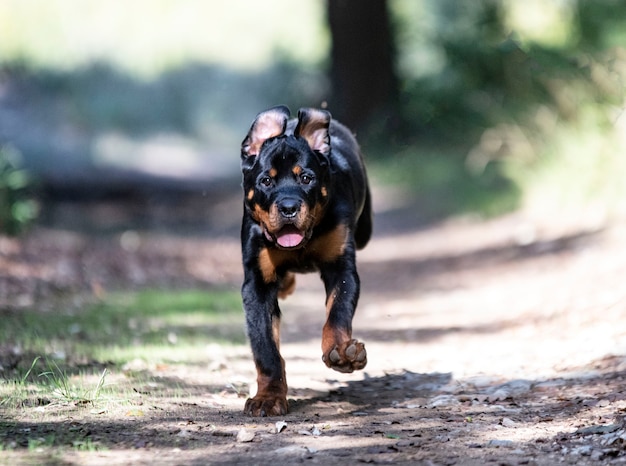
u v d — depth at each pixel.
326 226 6.97
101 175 35.12
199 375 7.91
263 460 5.37
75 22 56.84
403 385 7.70
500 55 20.70
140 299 12.52
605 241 13.53
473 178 22.45
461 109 23.23
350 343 6.36
